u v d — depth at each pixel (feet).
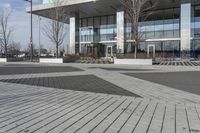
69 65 95.25
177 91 33.65
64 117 20.53
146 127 17.90
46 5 142.82
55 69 73.15
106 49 156.46
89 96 29.94
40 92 32.76
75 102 26.43
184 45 127.44
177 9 137.08
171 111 22.52
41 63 115.44
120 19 138.51
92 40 163.53
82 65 95.20
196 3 128.06
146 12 137.90
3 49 187.93
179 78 49.03
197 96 29.99
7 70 69.67
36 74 57.16
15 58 159.84
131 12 108.88
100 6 139.03
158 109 23.29
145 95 30.71
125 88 36.29
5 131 17.10
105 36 158.30
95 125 18.38
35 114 21.48
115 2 130.31
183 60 118.32
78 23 165.68
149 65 92.94
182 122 19.12
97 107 24.11
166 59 121.29
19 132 16.89
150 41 140.77
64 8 139.95
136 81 44.32
